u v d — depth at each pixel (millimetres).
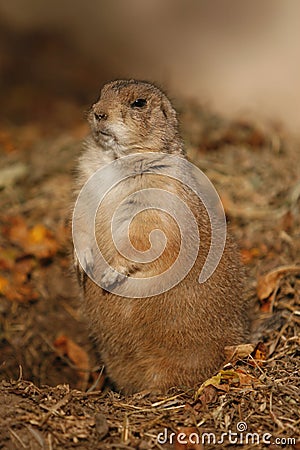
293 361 9391
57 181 14141
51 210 13391
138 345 9516
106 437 7910
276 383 8867
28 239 12750
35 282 12180
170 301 9164
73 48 24266
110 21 25812
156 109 9398
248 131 15211
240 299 9844
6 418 8000
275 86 19000
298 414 8328
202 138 14555
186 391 9094
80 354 11180
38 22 25734
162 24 24875
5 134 17016
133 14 25953
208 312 9352
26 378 10812
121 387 10109
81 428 7996
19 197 13781
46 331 11578
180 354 9492
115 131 9203
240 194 13016
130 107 9258
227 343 9656
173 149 9539
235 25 23453
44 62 23016
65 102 19906
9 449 7613
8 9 26219
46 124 18047
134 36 24453
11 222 13148
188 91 18797
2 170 14430
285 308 10695
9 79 21500
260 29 22781
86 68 22906
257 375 9141
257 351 9656
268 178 13352
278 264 11484
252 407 8461
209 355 9547
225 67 20844
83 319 11367
